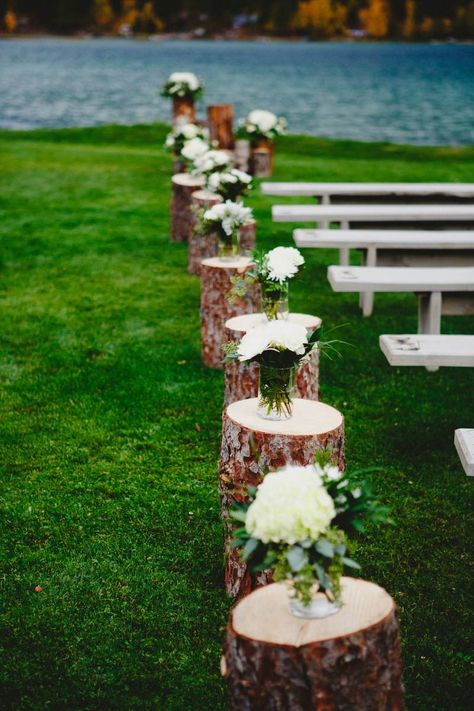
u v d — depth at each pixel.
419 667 2.95
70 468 4.50
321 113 37.50
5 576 3.50
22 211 11.42
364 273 5.84
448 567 3.56
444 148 18.47
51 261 8.96
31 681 2.88
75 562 3.60
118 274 8.48
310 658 2.12
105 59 94.44
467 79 65.50
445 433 4.88
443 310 5.96
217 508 4.05
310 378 4.32
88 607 3.29
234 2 151.12
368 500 2.24
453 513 3.99
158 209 11.59
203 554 3.66
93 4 149.00
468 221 8.23
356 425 4.99
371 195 8.83
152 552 3.68
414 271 5.91
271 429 3.18
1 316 7.15
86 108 39.00
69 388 5.62
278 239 10.09
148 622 3.20
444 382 5.68
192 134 11.26
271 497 2.10
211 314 5.84
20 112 36.34
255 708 2.20
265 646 2.14
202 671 2.94
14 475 4.44
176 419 5.11
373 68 79.94
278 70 75.81
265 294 4.37
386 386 5.61
